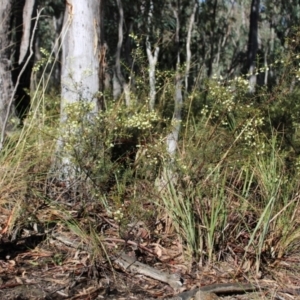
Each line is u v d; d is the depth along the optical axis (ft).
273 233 14.58
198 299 12.13
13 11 31.65
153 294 12.52
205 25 77.20
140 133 18.34
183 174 14.52
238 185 16.10
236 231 15.01
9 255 13.83
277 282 13.44
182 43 68.95
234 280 13.41
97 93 17.84
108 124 16.38
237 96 16.85
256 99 18.34
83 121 16.38
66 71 18.79
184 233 14.37
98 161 16.16
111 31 62.64
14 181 15.65
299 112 19.51
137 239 14.57
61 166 17.06
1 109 23.02
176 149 16.12
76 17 18.61
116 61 40.96
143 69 19.38
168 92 19.67
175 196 14.29
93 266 13.02
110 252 13.88
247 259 14.03
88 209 16.03
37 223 15.25
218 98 16.31
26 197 15.71
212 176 14.99
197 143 15.31
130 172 16.16
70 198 16.85
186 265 13.97
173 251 14.57
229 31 95.71
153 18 54.85
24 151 16.79
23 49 31.32
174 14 62.85
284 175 15.71
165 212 15.42
